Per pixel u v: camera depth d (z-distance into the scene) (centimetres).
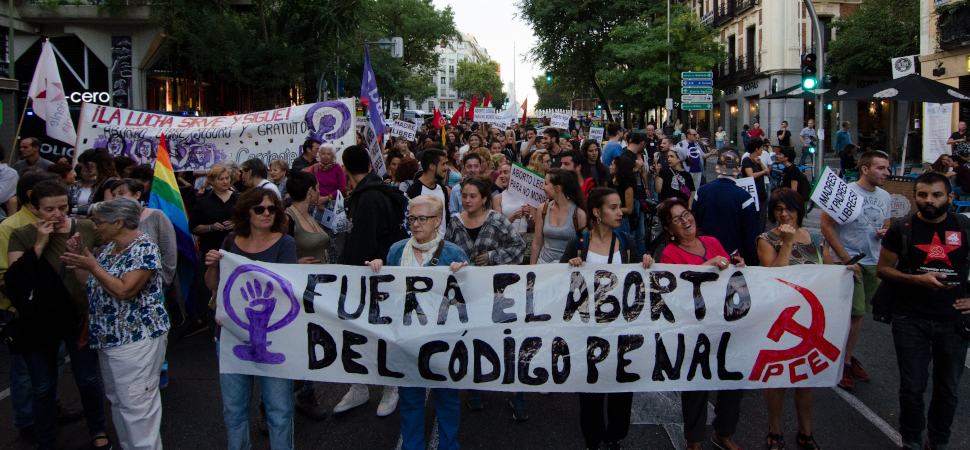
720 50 3444
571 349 382
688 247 396
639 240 744
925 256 373
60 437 424
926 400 481
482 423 441
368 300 383
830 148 3173
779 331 385
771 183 1302
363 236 457
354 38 2103
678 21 3334
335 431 429
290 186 496
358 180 479
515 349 382
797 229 427
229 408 374
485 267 382
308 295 379
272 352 378
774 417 393
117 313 352
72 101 1700
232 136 850
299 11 1888
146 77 1755
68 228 380
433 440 421
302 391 445
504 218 451
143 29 1695
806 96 1425
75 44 1686
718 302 384
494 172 743
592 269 383
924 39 1992
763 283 385
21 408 418
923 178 374
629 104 3838
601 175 734
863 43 2702
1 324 563
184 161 838
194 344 600
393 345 380
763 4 3347
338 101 876
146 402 358
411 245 397
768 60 3309
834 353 387
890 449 397
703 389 382
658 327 383
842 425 430
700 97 2103
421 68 5144
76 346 385
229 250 401
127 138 827
